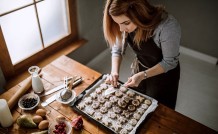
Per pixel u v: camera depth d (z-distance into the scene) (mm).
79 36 2416
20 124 1233
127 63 2891
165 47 1282
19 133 1218
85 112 1297
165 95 1629
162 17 1237
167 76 1521
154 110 1295
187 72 2768
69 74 1586
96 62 2875
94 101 1356
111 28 1367
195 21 2773
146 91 1716
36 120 1242
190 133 1198
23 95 1429
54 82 1526
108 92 1403
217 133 1192
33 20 1883
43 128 1218
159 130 1217
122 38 1458
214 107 2350
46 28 2061
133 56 2994
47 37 2113
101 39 2801
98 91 1405
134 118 1253
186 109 2324
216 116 2256
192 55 3012
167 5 2895
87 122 1262
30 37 1925
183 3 2744
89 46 2625
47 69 1629
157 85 1584
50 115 1306
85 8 2293
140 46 1424
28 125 1226
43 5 1929
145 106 1310
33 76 1396
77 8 2197
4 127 1247
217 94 2488
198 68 2822
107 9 1254
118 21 1193
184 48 3031
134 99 1354
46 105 1364
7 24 1703
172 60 1326
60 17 2154
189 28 2863
